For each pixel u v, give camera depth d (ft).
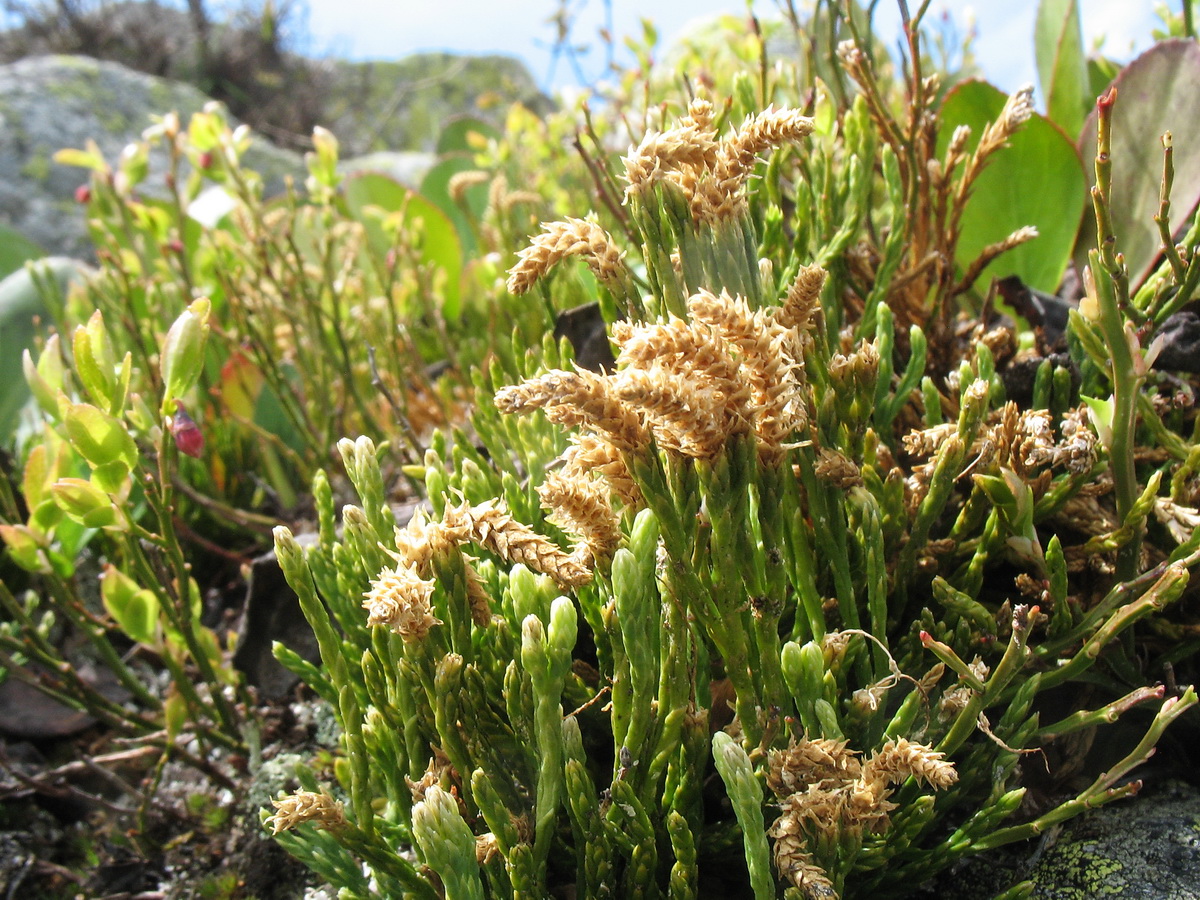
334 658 0.23
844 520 0.24
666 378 0.17
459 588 0.21
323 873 0.24
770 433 0.19
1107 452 0.26
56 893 0.37
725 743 0.17
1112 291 0.23
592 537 0.20
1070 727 0.23
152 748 0.40
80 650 0.50
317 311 0.53
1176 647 0.27
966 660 0.26
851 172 0.34
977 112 0.42
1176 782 0.27
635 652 0.19
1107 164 0.22
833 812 0.19
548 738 0.20
